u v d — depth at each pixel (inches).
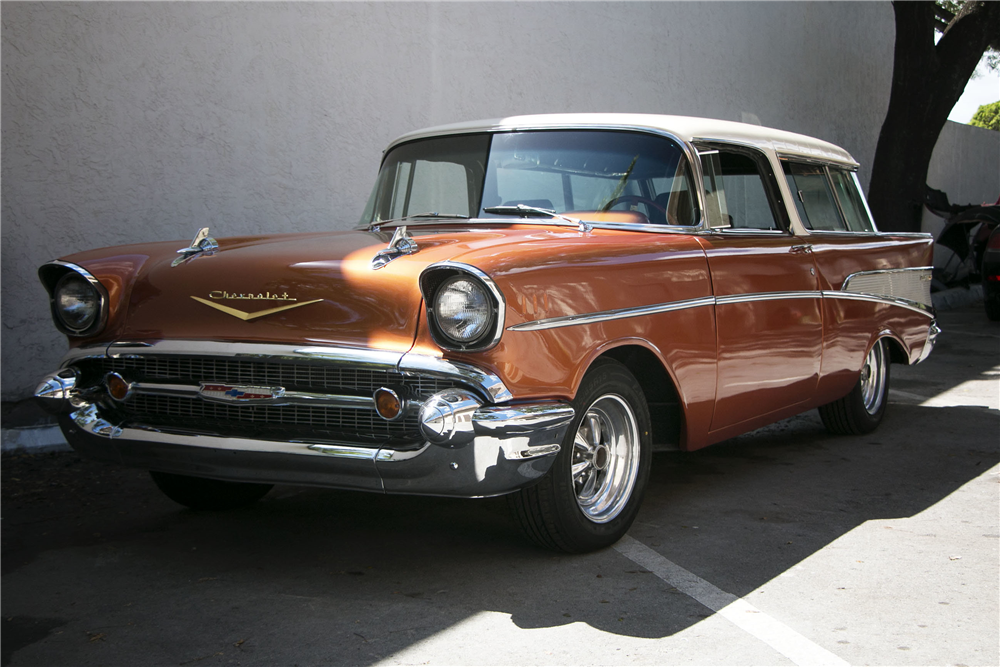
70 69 224.5
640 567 128.3
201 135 245.1
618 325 128.0
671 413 150.2
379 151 282.2
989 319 438.6
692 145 152.9
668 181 150.5
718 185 157.6
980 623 110.0
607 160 152.1
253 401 117.6
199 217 246.2
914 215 513.0
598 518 133.0
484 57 310.0
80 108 226.4
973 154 716.0
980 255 515.2
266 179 257.8
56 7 221.6
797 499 162.9
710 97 413.1
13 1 216.4
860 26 526.3
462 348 109.1
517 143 158.9
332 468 114.1
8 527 149.6
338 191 273.1
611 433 136.7
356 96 275.3
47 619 113.0
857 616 112.0
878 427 222.4
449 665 99.3
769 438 214.2
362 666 99.4
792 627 108.7
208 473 122.6
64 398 128.3
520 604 115.4
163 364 125.1
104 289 129.0
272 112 257.8
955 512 154.7
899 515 153.2
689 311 142.1
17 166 219.6
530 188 153.2
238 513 157.2
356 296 115.2
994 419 231.3
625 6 363.9
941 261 630.5
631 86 369.4
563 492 124.5
